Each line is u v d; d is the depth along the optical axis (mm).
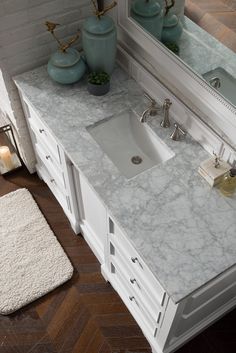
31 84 2113
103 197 1661
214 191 1681
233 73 1561
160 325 1815
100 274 2375
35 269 2359
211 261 1479
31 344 2141
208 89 1660
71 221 2488
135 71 2078
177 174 1735
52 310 2250
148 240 1534
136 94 2055
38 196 2719
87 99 2035
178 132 1845
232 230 1563
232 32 1515
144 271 1674
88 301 2281
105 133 2020
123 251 1809
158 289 1621
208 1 1553
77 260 2432
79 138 1873
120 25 2035
